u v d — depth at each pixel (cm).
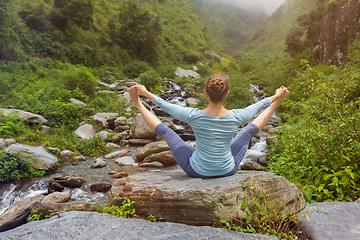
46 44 1766
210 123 188
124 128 957
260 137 815
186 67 3369
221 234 149
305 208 214
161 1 6325
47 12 2122
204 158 198
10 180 566
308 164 344
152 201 192
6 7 1420
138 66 2398
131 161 707
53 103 997
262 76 2192
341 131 318
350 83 431
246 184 181
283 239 167
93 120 997
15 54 1448
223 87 179
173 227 158
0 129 711
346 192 281
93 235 144
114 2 3972
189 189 180
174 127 949
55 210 384
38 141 759
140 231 151
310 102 432
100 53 2197
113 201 208
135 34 2647
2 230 387
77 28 2161
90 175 607
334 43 1225
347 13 1150
